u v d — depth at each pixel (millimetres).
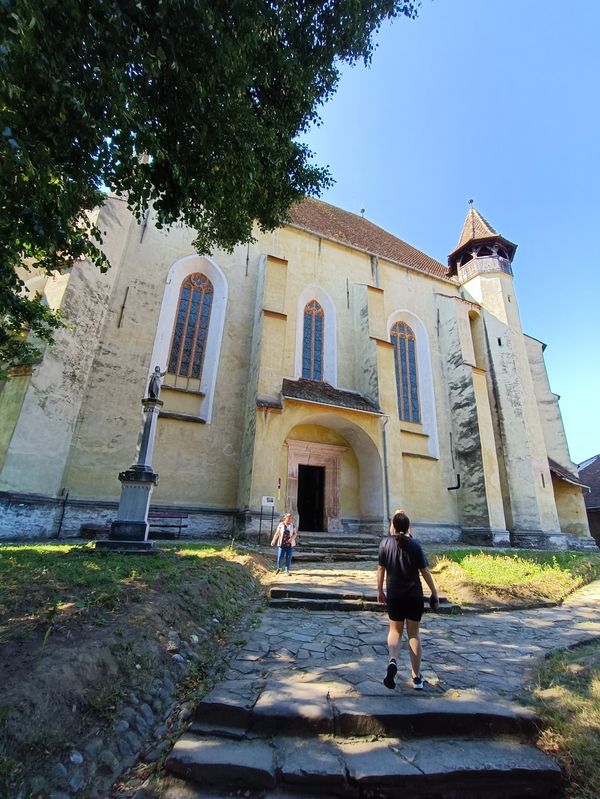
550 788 2840
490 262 24266
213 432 15062
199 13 4730
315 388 16875
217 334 16266
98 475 12758
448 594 8000
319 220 22797
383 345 18141
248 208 8766
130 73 4871
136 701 3377
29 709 2730
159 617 4633
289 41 6910
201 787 2734
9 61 3227
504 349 22250
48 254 4938
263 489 13461
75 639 3680
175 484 13992
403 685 4023
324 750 3043
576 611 7555
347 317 19812
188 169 5938
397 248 26156
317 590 7559
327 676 4188
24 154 3445
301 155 8828
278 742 3150
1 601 4121
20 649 3346
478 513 18484
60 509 11836
